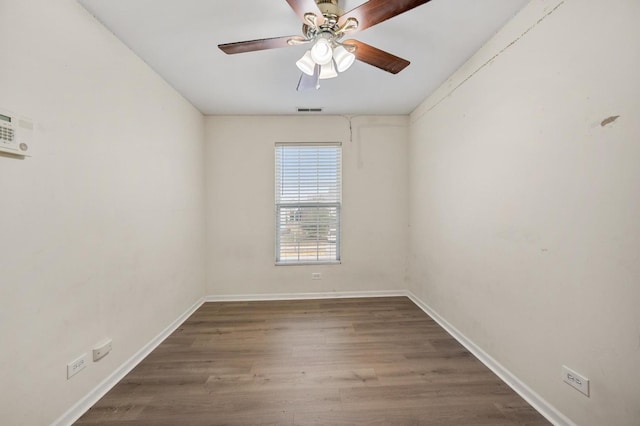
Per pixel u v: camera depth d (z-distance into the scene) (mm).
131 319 1955
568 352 1360
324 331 2506
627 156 1106
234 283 3371
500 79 1810
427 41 1934
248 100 2922
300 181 3436
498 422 1442
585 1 1257
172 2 1535
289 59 2143
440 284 2658
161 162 2373
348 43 1598
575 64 1307
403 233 3473
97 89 1655
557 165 1408
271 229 3387
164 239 2408
